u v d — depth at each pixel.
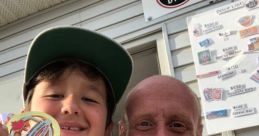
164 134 0.41
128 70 0.47
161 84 0.44
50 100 0.41
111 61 0.46
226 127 0.65
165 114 0.42
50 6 0.96
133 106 0.44
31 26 0.98
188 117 0.43
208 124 0.66
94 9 0.91
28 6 0.96
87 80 0.43
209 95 0.68
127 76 0.48
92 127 0.41
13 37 1.00
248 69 0.67
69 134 0.39
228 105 0.66
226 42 0.70
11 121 0.36
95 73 0.44
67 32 0.44
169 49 0.77
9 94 0.94
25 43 0.97
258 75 0.66
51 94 0.41
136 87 0.46
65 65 0.43
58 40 0.44
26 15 0.99
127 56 0.46
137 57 0.85
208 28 0.73
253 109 0.64
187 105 0.43
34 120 0.36
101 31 0.87
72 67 0.43
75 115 0.40
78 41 0.45
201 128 0.46
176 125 0.42
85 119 0.40
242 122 0.64
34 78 0.43
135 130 0.43
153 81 0.45
